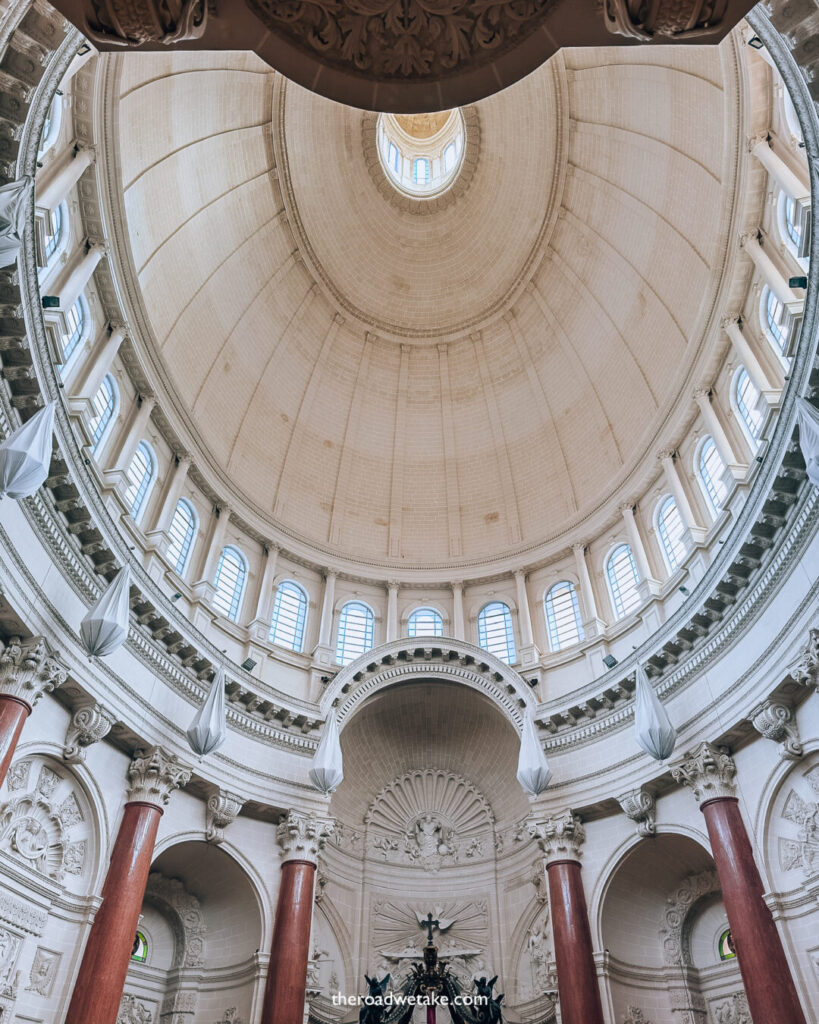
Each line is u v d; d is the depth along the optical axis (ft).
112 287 64.03
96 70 54.80
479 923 77.82
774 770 54.13
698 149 73.31
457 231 104.99
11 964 45.70
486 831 83.41
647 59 75.10
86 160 56.49
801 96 38.75
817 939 48.19
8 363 45.37
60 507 51.96
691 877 67.15
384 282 106.63
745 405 68.13
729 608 59.72
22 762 49.90
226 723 68.90
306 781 71.67
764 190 62.75
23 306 43.62
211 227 85.30
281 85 87.45
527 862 76.74
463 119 99.09
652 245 84.43
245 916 66.23
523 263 101.76
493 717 82.53
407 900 80.18
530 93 92.07
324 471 101.86
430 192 104.63
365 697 78.28
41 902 48.96
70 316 59.47
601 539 88.69
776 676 53.16
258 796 67.87
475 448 106.01
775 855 52.95
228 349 92.17
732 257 67.67
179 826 62.85
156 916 66.74
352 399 106.11
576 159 92.02
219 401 90.99
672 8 21.94
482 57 24.49
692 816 61.77
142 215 72.84
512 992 72.95
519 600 90.94
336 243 101.81
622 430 91.56
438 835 84.33
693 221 77.36
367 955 75.87
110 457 66.80
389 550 100.22
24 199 38.83
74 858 52.95
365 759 85.35
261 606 84.38
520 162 97.14
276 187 93.35
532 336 103.30
